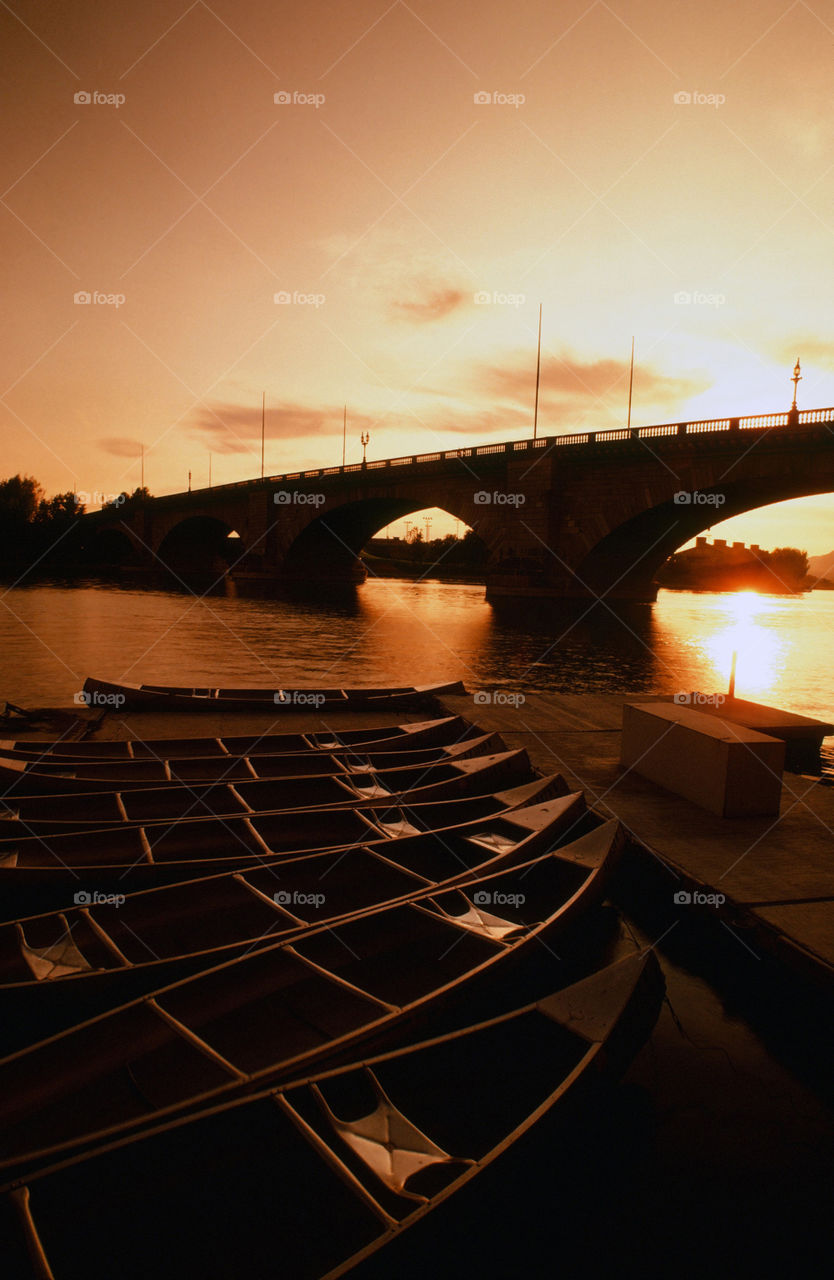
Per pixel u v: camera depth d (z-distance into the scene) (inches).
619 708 605.9
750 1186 172.6
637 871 312.3
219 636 1483.8
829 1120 195.2
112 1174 137.6
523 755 414.3
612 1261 151.6
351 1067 165.0
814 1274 152.3
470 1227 133.0
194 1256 134.7
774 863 295.6
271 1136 147.9
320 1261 134.8
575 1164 161.9
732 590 5629.9
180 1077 173.9
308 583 3595.0
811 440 1576.0
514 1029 182.4
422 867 306.0
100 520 5073.8
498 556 2417.6
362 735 505.4
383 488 2827.3
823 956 227.1
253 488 3587.6
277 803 371.6
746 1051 222.2
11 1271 118.9
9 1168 134.6
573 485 2199.8
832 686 1105.4
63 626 1587.1
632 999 189.5
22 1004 191.6
